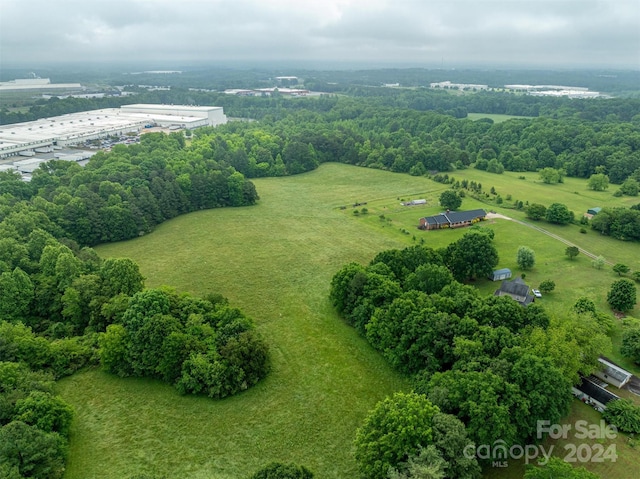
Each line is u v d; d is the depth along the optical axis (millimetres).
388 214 136500
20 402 51250
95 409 57531
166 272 96562
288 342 71875
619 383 61250
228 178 144125
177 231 122000
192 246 111438
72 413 53562
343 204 146125
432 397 50188
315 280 93250
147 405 58312
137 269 79375
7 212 101625
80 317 73375
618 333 74500
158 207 126312
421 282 74938
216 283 91750
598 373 63062
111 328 63750
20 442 45531
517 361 52281
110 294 74250
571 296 87188
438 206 143500
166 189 132250
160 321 62781
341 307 79000
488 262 91875
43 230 93312
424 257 85375
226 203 144500
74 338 68500
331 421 55781
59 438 49812
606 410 56062
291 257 104750
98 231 110938
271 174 181250
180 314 67750
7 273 72500
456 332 60156
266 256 105250
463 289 72312
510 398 48594
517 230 122812
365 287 75062
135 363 62156
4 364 56125
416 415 45500
